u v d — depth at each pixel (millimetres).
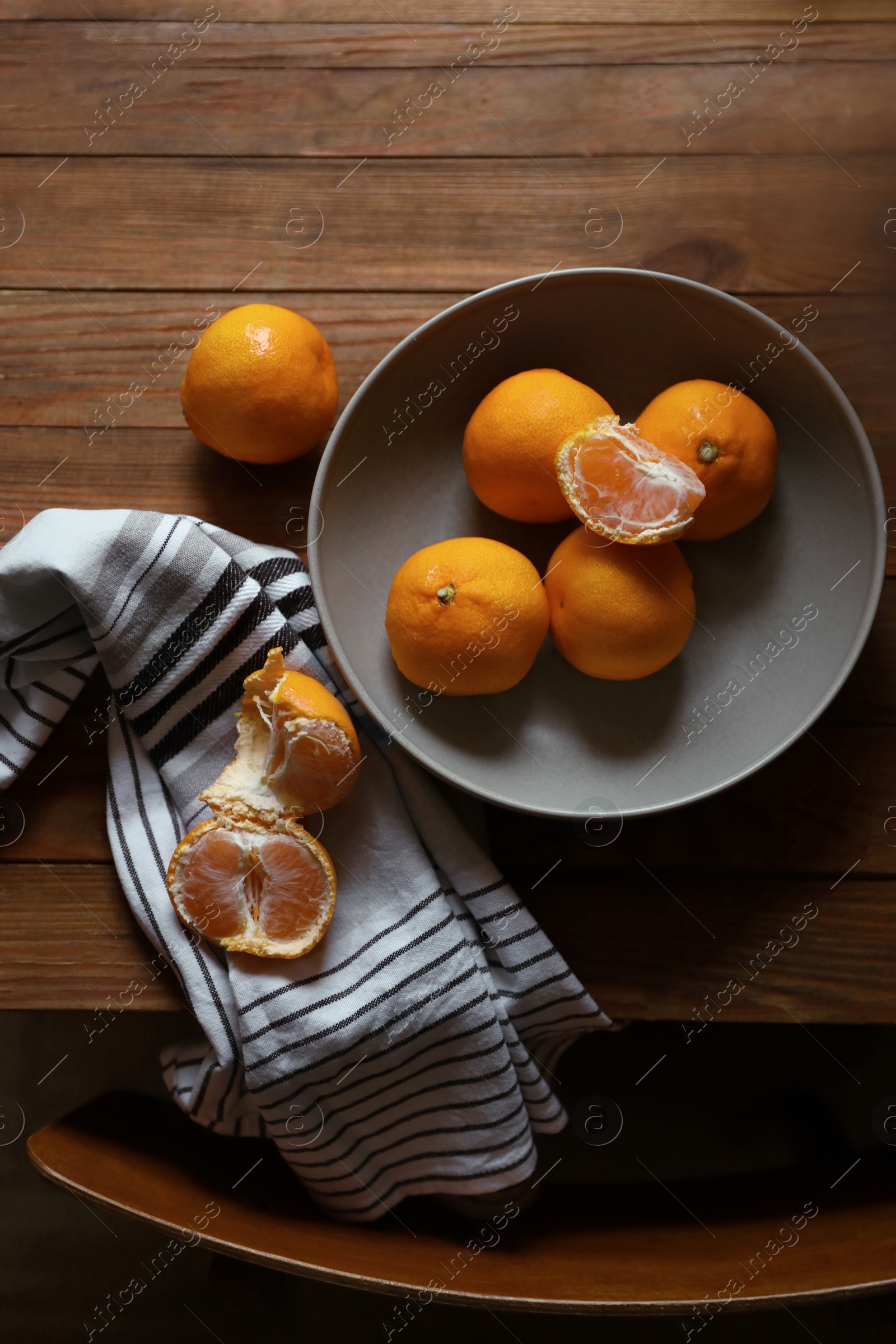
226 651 638
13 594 636
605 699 634
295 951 625
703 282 677
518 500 606
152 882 648
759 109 681
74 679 663
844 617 619
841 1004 653
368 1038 640
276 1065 638
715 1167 759
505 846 666
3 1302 782
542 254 677
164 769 651
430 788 646
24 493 672
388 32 683
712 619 638
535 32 683
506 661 589
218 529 650
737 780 593
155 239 679
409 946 641
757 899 659
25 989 657
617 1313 594
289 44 683
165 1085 759
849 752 664
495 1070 650
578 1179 759
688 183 679
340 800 632
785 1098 761
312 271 677
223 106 683
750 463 595
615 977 658
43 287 677
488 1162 667
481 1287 627
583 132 681
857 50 681
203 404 622
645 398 648
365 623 638
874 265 675
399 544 647
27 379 675
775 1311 771
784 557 634
